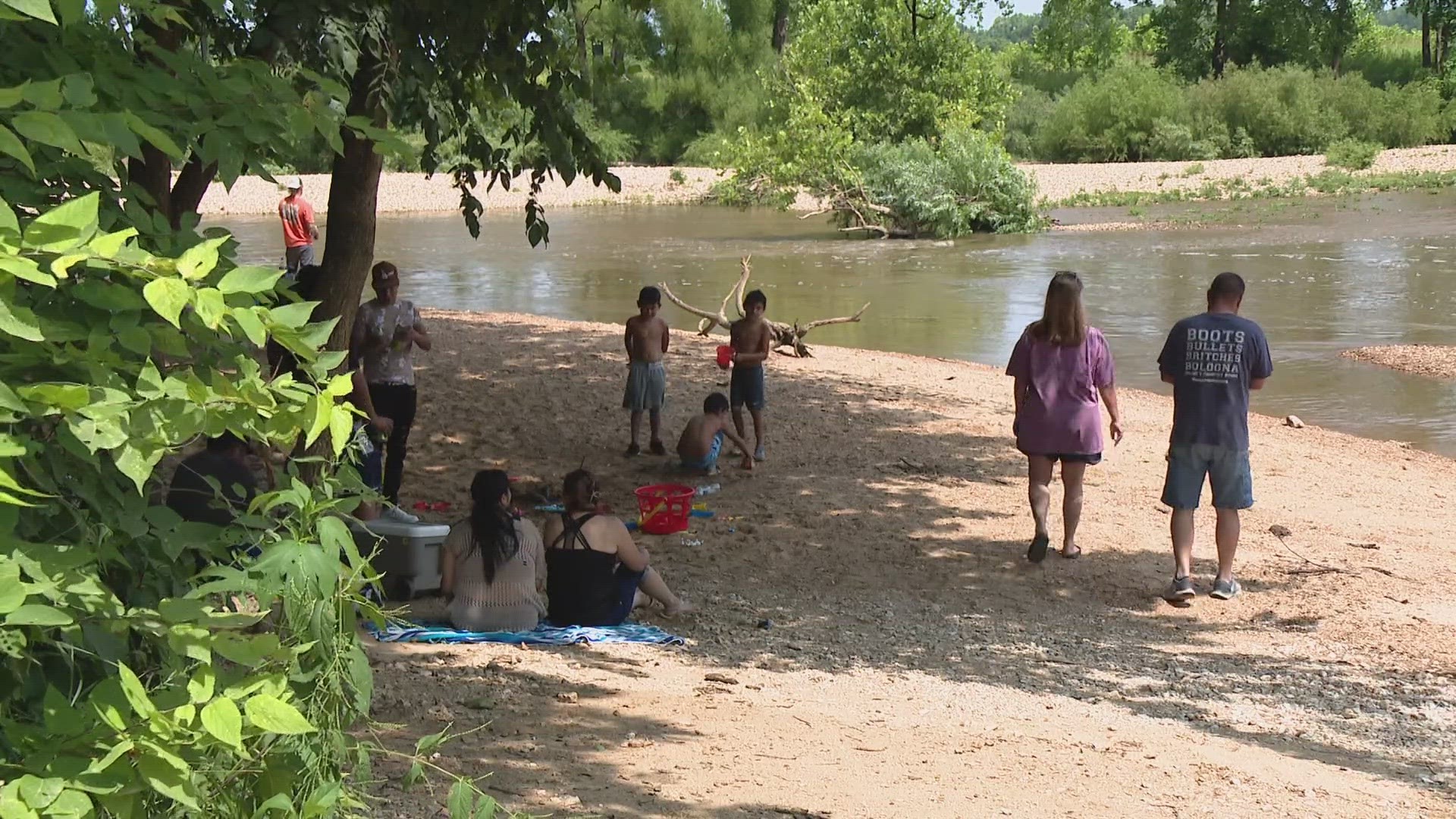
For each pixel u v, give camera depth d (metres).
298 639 2.34
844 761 5.64
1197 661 7.81
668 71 72.12
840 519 10.83
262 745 2.33
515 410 14.42
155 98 2.88
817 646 7.77
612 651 7.33
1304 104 66.50
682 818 4.75
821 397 15.92
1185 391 8.90
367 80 8.26
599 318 25.19
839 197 42.66
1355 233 38.47
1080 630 8.41
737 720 6.14
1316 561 10.09
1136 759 5.95
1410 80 79.88
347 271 9.00
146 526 2.38
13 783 1.88
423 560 7.90
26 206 2.57
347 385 2.30
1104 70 79.06
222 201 51.50
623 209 54.00
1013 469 12.77
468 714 5.88
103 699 2.00
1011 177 42.19
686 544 10.02
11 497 1.88
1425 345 21.39
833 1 46.31
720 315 20.39
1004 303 27.31
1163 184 56.28
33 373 2.20
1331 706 7.05
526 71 8.30
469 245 39.56
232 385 2.20
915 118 46.03
